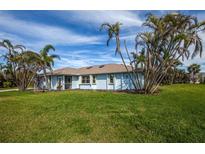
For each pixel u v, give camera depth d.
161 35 16.59
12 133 5.92
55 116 8.08
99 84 25.86
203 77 52.56
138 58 19.39
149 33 17.27
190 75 53.06
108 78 24.89
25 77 25.62
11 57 25.39
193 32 16.19
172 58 17.22
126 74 22.97
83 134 5.88
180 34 15.97
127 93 17.80
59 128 6.43
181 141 5.40
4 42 24.78
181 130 6.28
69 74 27.14
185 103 11.71
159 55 17.19
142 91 18.44
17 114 8.52
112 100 12.58
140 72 20.00
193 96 15.73
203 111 9.30
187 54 16.92
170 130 6.27
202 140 5.47
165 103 11.57
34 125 6.77
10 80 33.94
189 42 15.87
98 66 29.08
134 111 9.09
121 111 9.06
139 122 7.14
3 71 31.39
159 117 7.93
